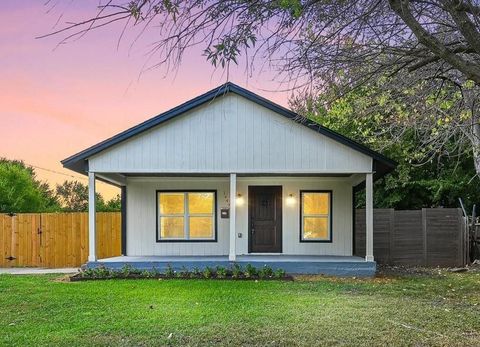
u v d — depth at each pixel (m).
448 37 5.89
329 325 6.60
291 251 14.31
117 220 16.14
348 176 14.31
